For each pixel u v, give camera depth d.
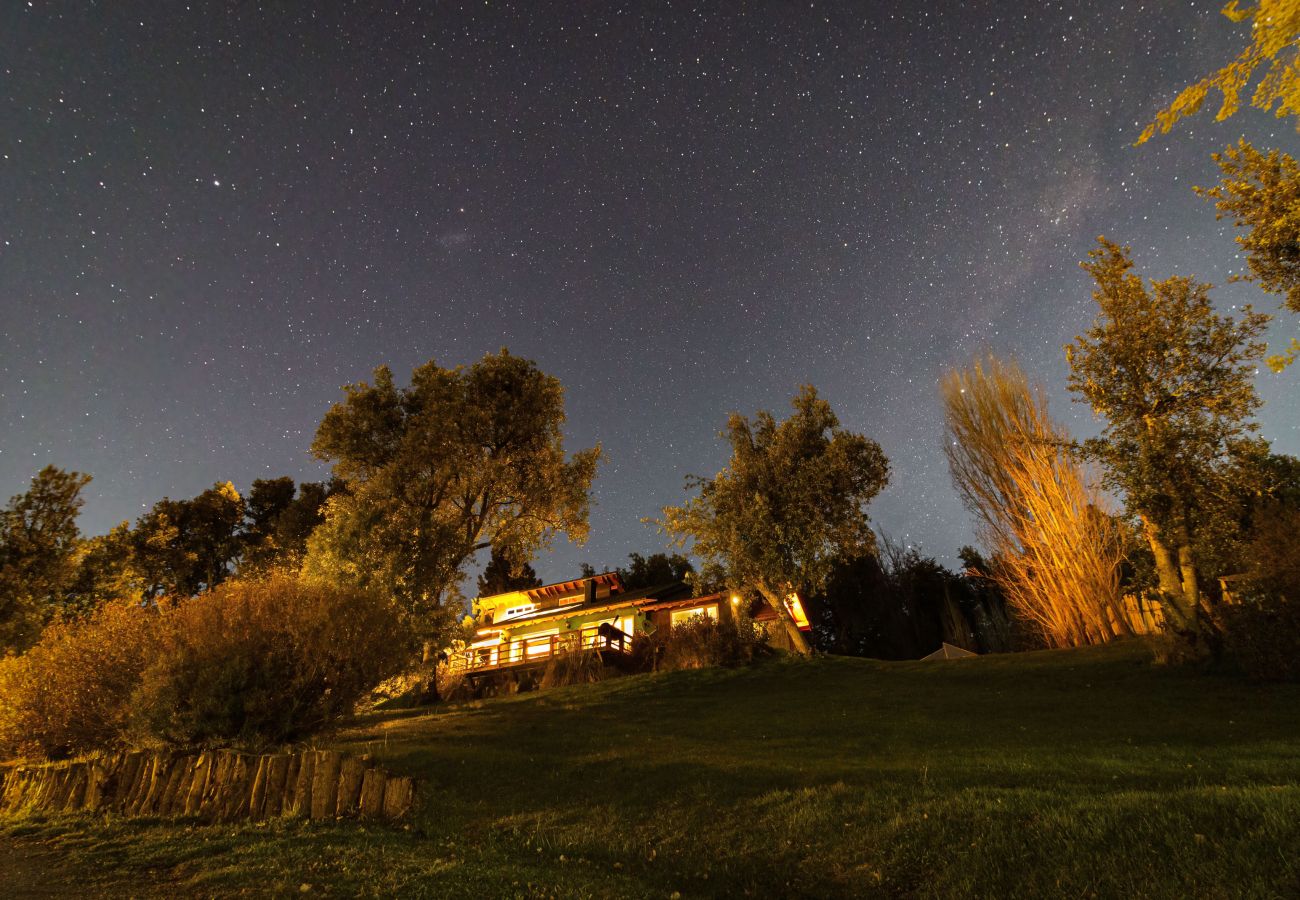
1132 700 15.08
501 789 10.62
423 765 12.35
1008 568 33.31
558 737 14.97
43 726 13.96
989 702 16.62
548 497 30.80
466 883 6.40
